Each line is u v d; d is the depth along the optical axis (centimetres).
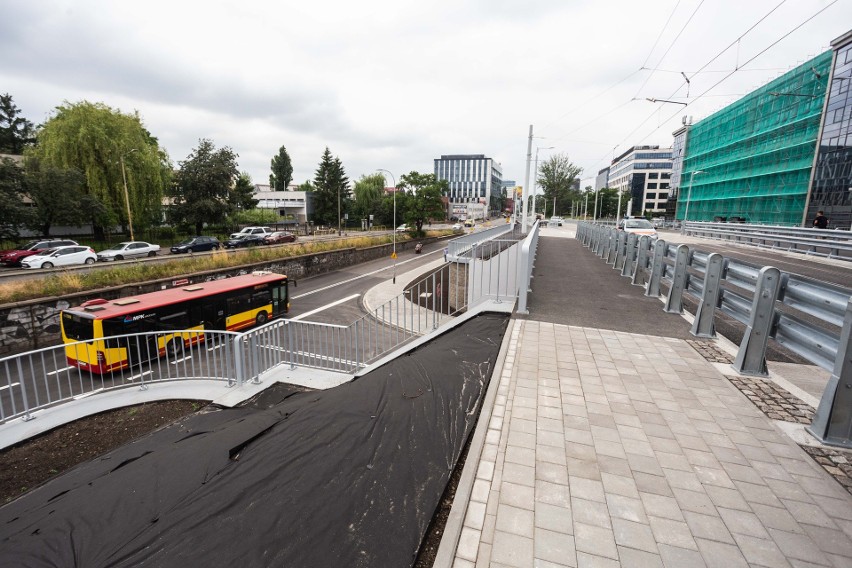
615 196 9288
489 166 14912
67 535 312
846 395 328
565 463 315
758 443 335
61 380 1066
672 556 231
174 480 360
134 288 1672
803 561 225
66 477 466
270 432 416
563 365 495
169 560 258
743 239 2412
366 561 237
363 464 336
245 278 1630
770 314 448
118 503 341
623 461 316
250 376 768
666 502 272
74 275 1595
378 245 4053
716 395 416
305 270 2864
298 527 270
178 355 1227
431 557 242
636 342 572
